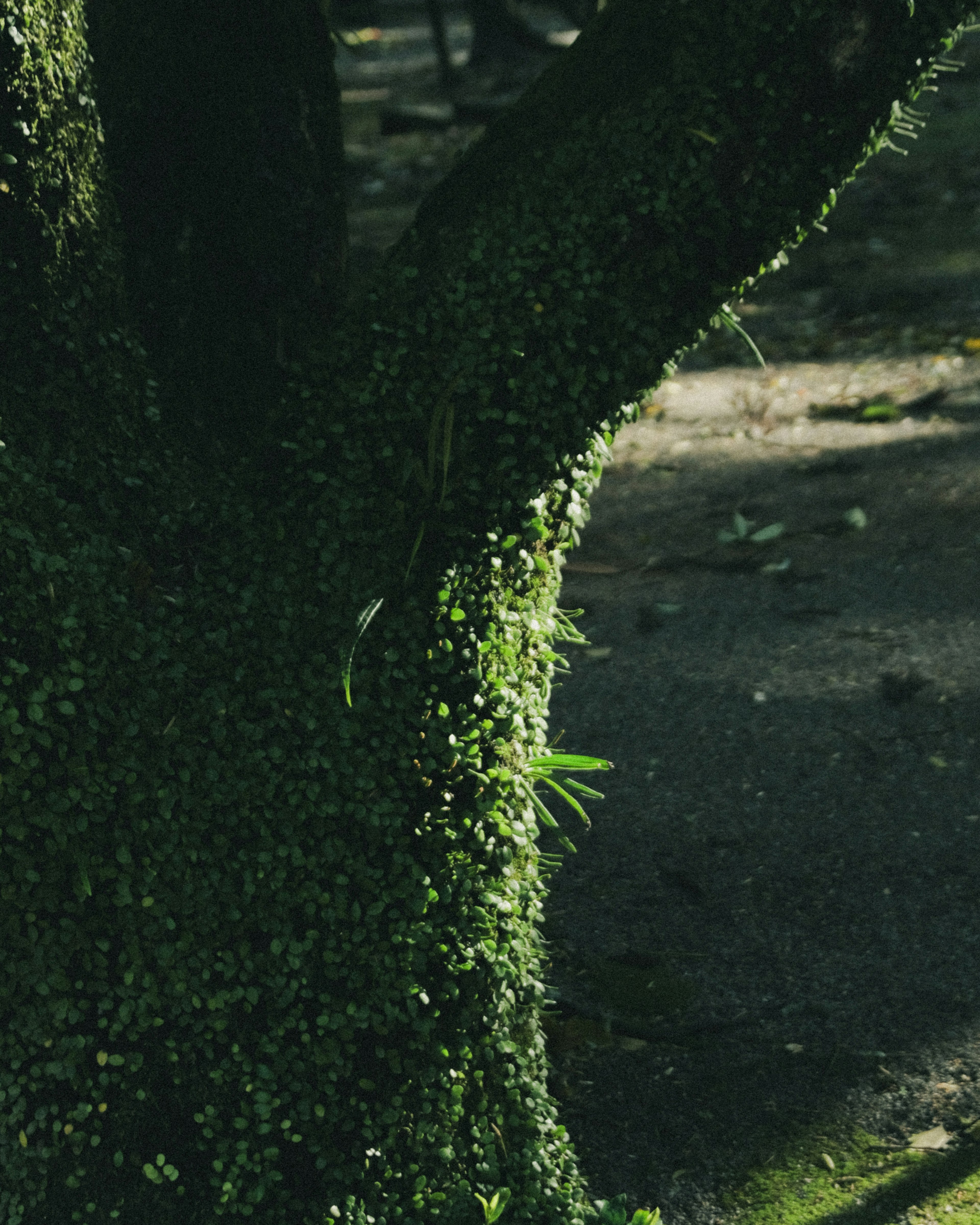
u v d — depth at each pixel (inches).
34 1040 80.9
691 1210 95.7
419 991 84.5
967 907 125.7
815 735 156.9
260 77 93.7
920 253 358.6
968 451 235.1
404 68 849.5
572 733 163.0
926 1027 111.0
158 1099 82.7
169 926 81.0
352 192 482.0
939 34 79.3
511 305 81.4
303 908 83.0
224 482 86.3
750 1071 108.1
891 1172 96.8
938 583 191.2
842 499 223.1
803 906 128.3
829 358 292.5
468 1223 87.3
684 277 82.0
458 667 84.2
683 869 135.4
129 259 92.6
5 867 78.2
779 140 79.6
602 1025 114.3
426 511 82.7
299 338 96.7
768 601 192.4
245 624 83.0
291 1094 83.5
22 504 77.2
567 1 679.7
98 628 79.0
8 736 76.6
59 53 76.8
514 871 91.3
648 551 213.2
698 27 79.4
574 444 83.7
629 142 80.3
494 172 84.4
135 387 84.7
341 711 82.9
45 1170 82.4
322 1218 83.7
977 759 149.1
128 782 79.7
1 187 74.5
